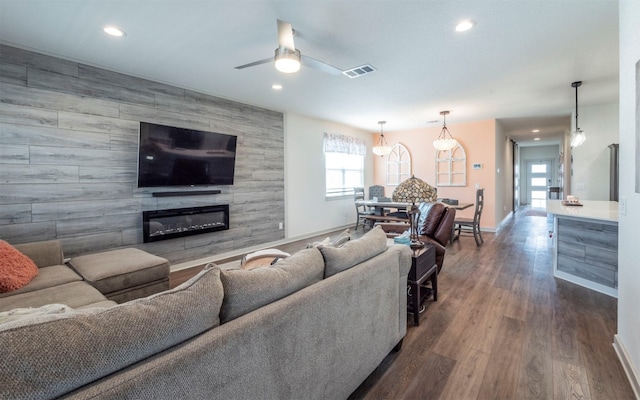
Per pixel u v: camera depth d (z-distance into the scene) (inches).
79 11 90.7
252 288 46.4
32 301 76.8
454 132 278.8
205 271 43.3
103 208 135.2
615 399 65.0
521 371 74.5
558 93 177.8
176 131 152.8
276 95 178.5
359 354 65.4
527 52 121.3
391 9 91.1
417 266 97.6
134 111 143.9
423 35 107.2
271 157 213.0
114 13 92.1
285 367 47.9
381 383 71.2
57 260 108.3
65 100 124.0
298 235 236.8
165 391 32.5
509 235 243.1
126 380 30.0
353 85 160.6
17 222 113.9
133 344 32.2
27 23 97.3
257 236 204.2
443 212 138.6
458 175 277.4
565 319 100.3
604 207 148.9
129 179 143.3
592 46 116.4
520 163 514.0
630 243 72.4
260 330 43.6
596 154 207.2
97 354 29.7
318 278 60.3
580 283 130.6
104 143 134.8
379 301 72.6
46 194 120.1
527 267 157.0
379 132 321.1
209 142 168.6
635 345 68.9
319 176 256.1
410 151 306.3
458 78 150.8
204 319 39.3
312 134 248.2
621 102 78.1
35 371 26.3
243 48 116.3
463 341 88.4
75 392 28.1
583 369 74.8
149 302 36.6
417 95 180.4
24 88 114.6
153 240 149.3
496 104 203.3
